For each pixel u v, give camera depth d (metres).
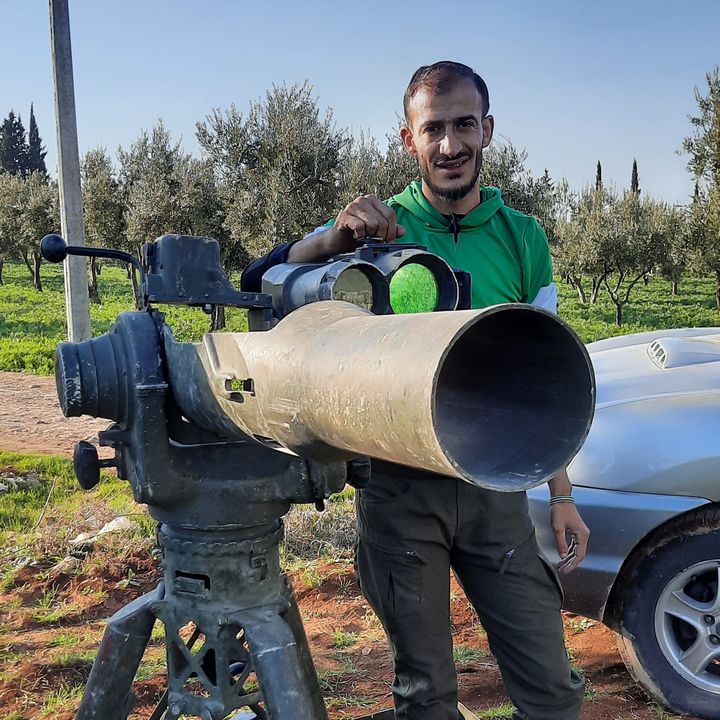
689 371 3.34
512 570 2.15
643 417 3.10
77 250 1.76
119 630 1.79
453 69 2.28
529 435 1.07
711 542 2.91
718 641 2.93
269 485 1.68
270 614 1.70
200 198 24.03
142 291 1.70
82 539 4.96
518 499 2.18
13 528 5.32
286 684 1.59
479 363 1.15
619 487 2.99
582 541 2.42
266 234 20.64
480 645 3.66
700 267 29.02
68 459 7.29
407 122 2.43
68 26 7.96
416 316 1.00
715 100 24.84
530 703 2.18
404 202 2.46
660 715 2.96
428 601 2.16
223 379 1.31
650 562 2.97
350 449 1.08
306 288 1.56
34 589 4.33
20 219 34.25
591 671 3.38
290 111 20.83
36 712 3.05
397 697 2.24
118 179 27.77
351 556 4.77
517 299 2.47
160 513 1.70
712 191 26.47
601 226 31.22
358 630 3.88
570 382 1.07
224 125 21.23
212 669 1.91
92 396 1.65
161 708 2.00
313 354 1.09
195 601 1.71
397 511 2.13
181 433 1.70
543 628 2.17
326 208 21.23
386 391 0.91
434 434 0.85
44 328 21.55
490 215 2.40
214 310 1.65
